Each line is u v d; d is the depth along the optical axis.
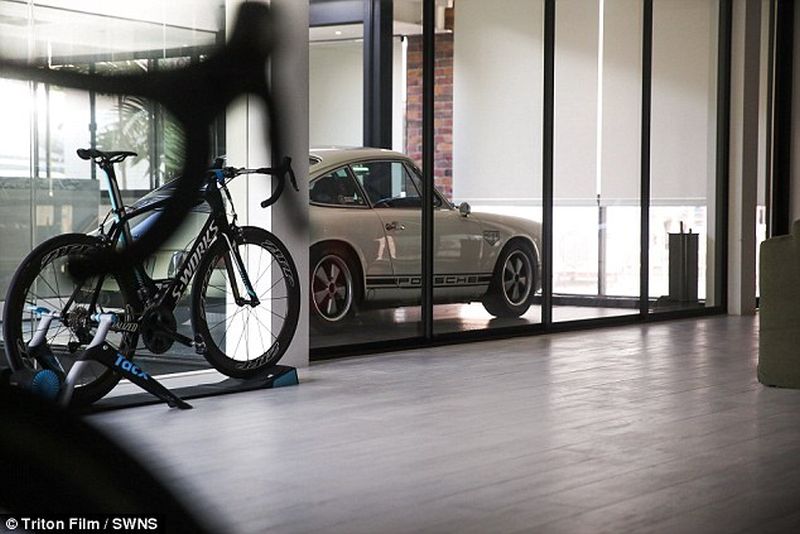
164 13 6.11
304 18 6.82
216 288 6.33
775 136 11.59
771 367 6.32
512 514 3.71
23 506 3.22
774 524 3.60
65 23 5.67
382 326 7.73
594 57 9.31
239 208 6.64
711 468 4.37
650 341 8.52
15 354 5.09
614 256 9.61
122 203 5.68
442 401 5.81
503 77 8.51
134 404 5.59
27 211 5.54
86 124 5.77
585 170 9.28
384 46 7.59
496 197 8.52
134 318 5.54
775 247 6.29
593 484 4.11
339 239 7.37
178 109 6.17
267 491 3.98
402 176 7.79
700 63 10.38
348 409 5.57
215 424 5.18
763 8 11.34
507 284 8.65
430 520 3.64
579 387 6.29
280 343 6.30
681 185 10.27
